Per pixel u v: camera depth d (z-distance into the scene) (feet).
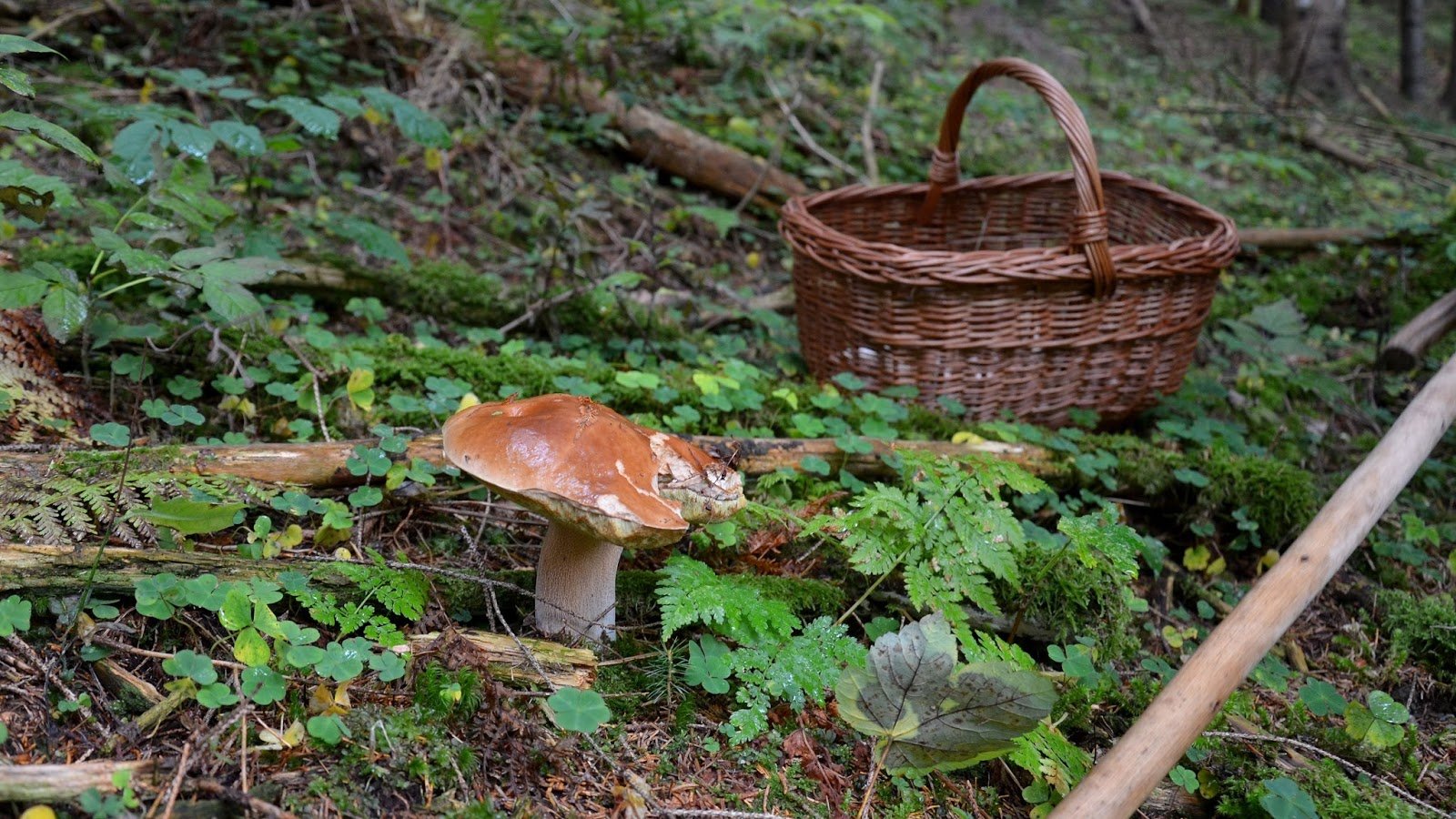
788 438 11.57
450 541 9.30
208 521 7.44
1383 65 50.65
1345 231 20.85
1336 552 8.24
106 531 7.74
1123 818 6.73
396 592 7.77
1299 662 10.28
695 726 7.83
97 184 14.33
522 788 6.89
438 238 16.02
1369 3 65.31
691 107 21.49
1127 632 10.00
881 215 15.44
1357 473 9.05
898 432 11.96
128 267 8.87
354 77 18.93
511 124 19.49
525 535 9.59
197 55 17.62
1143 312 12.51
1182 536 11.97
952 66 31.30
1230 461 11.91
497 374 11.50
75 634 7.10
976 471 9.19
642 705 7.89
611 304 13.51
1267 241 20.81
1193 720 7.08
